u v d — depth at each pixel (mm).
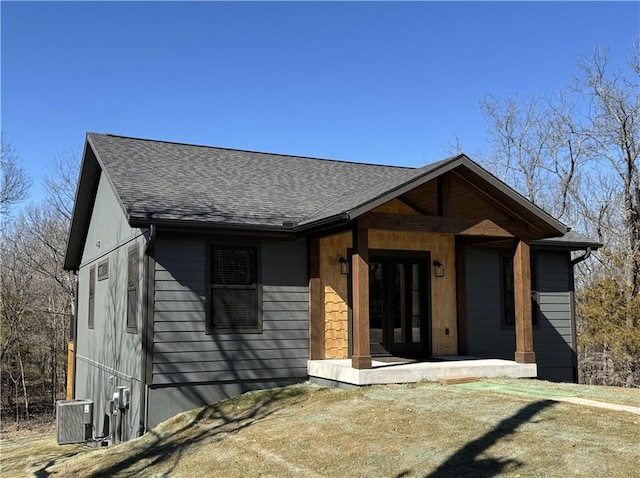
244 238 10523
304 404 8953
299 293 10922
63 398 26422
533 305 13547
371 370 9391
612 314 18375
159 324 9695
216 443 7750
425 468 5691
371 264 12031
